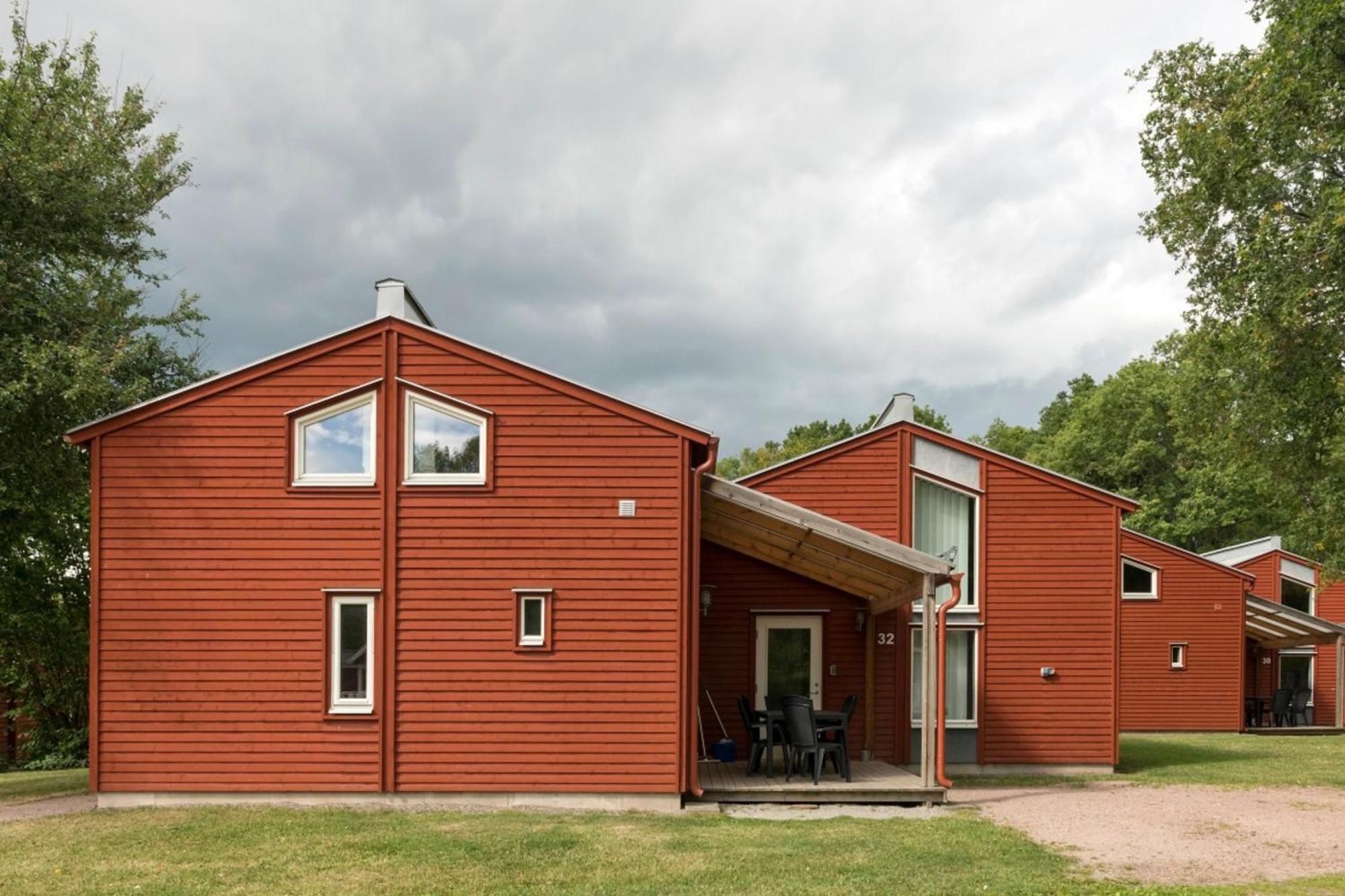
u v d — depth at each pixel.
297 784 11.82
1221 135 19.30
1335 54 16.67
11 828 10.39
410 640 12.05
